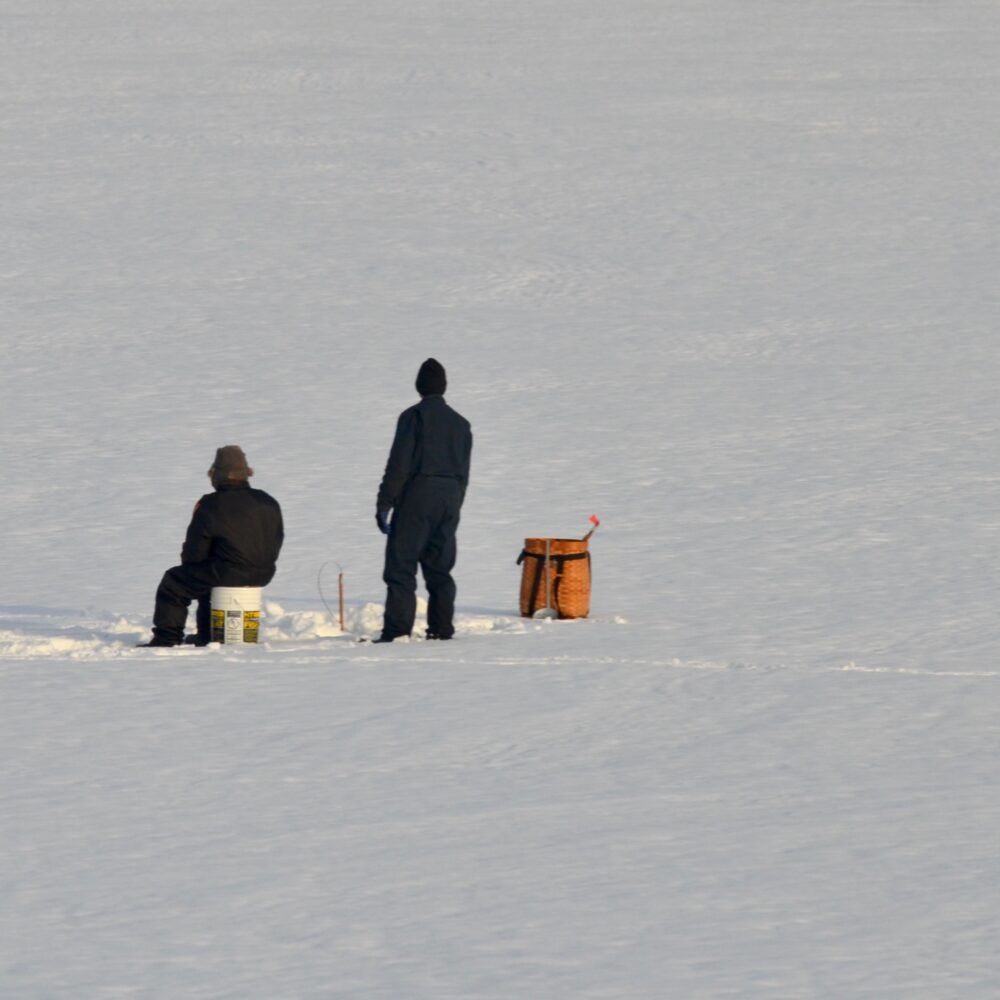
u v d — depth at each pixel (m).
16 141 166.38
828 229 124.25
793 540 52.12
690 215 130.38
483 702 32.62
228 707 32.44
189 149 161.75
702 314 98.56
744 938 20.28
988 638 39.16
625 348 89.75
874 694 33.03
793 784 26.80
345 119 175.50
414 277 110.56
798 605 43.66
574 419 73.56
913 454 65.25
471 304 102.50
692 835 24.27
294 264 115.31
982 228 123.06
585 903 21.53
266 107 182.88
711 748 29.08
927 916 20.89
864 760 28.19
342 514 57.22
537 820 25.08
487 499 59.53
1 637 40.28
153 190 143.62
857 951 19.83
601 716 31.42
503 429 71.81
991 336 90.12
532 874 22.67
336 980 19.20
